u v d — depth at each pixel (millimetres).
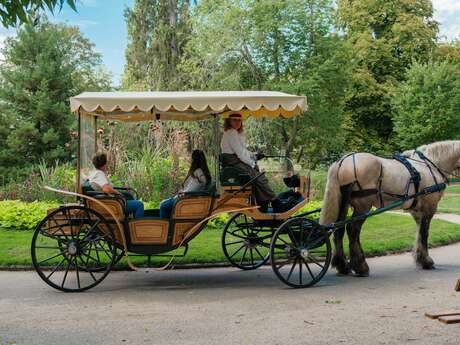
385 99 38906
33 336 5496
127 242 7891
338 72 31984
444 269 9273
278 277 7781
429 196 9211
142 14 43844
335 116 32531
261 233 11734
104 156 8188
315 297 7172
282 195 8672
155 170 14516
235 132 8234
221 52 32531
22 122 24234
